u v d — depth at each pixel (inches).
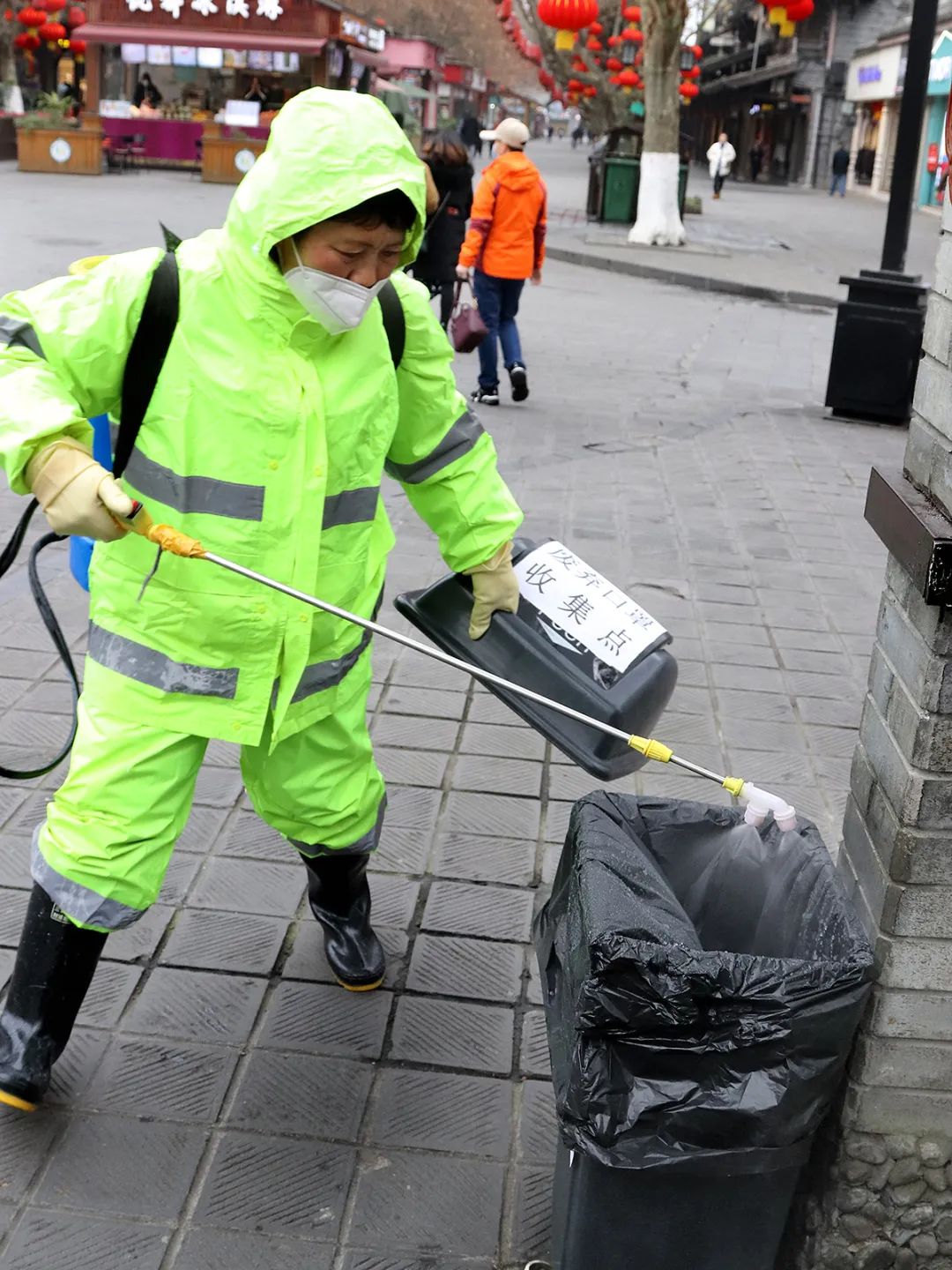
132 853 100.2
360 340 96.6
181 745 100.3
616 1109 80.7
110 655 98.9
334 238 87.2
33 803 152.4
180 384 92.0
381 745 172.1
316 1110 109.3
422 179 89.7
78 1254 94.3
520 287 365.7
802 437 366.9
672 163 832.3
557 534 265.4
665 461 331.0
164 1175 101.7
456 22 2332.7
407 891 140.7
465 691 189.3
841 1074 88.7
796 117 2042.3
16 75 1392.7
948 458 83.0
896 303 385.7
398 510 274.8
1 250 593.0
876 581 249.4
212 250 92.6
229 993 122.5
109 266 92.1
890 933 85.8
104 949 127.0
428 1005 123.1
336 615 95.7
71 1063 112.3
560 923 91.4
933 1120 89.1
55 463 87.4
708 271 717.9
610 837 91.3
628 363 461.1
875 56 1688.0
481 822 155.6
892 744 88.7
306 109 87.3
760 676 202.8
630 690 101.9
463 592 107.3
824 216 1234.0
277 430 93.0
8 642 195.2
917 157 378.9
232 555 95.2
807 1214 93.0
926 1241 91.4
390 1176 103.3
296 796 111.3
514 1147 107.3
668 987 78.2
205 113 1191.6
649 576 244.2
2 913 131.7
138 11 1127.0
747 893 94.2
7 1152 102.5
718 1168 82.2
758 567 253.0
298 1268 94.7
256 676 99.0
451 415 104.4
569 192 1325.0
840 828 160.4
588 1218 84.7
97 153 1073.5
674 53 809.5
